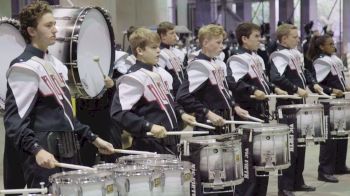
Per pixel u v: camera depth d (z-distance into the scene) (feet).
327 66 22.67
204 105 15.61
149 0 39.83
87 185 9.34
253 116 18.11
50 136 10.82
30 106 10.69
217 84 15.65
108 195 9.61
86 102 17.92
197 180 12.90
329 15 48.75
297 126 17.99
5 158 13.83
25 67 10.71
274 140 15.34
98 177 9.53
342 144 22.77
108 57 16.93
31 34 11.16
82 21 15.39
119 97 12.75
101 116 18.10
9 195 13.60
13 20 14.48
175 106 14.52
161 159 11.23
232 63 18.22
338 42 47.03
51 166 10.25
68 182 9.32
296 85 20.53
